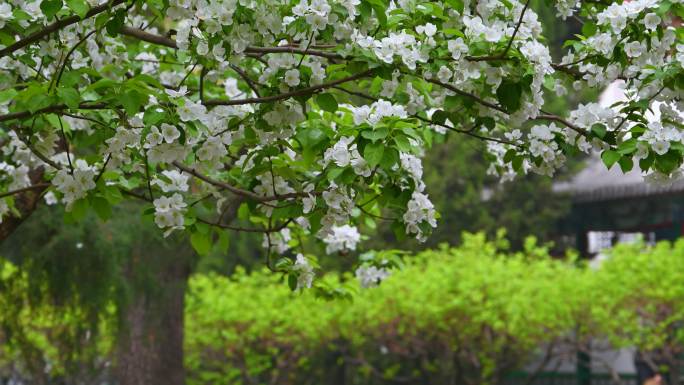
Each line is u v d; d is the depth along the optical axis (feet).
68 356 53.06
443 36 17.99
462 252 97.35
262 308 102.32
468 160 125.59
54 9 16.56
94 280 45.29
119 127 17.20
